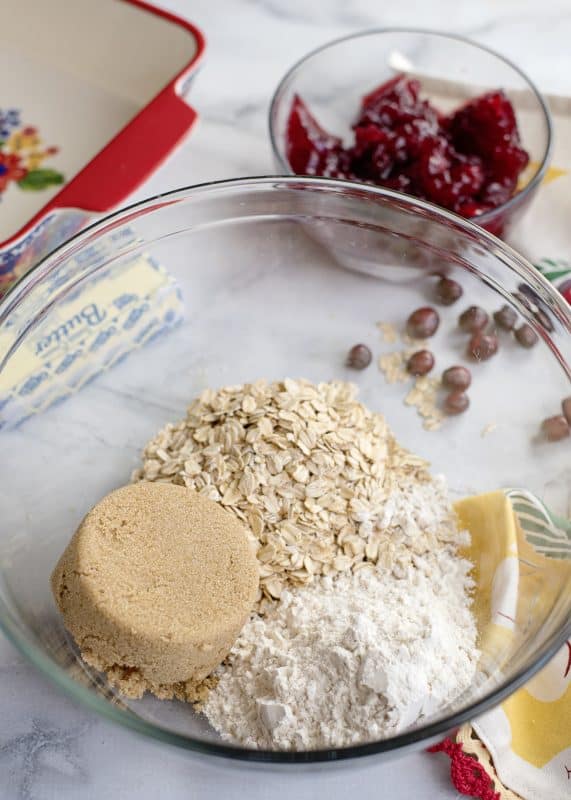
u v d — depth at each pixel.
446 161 0.60
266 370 0.57
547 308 0.51
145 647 0.45
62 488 0.53
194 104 0.67
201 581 0.46
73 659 0.46
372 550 0.50
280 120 0.62
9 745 0.48
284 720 0.44
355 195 0.53
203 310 0.58
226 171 0.64
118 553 0.46
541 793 0.46
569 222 0.61
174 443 0.53
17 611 0.46
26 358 0.52
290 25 0.71
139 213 0.52
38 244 0.57
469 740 0.47
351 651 0.45
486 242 0.52
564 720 0.48
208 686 0.47
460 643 0.47
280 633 0.48
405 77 0.65
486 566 0.50
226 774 0.48
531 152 0.63
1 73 0.69
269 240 0.58
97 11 0.66
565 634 0.43
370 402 0.57
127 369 0.57
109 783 0.47
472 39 0.70
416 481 0.53
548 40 0.70
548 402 0.53
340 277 0.59
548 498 0.51
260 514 0.50
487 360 0.56
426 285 0.58
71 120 0.67
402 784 0.48
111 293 0.54
